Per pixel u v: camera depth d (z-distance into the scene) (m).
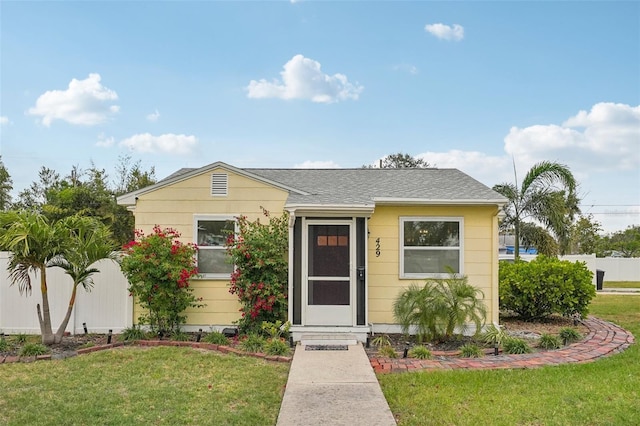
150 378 6.28
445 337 8.57
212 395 5.55
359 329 8.66
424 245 9.78
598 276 22.02
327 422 4.54
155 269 8.66
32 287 9.62
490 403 5.24
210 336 8.52
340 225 9.05
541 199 14.30
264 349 7.67
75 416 4.84
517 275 11.01
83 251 8.38
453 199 9.47
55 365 7.00
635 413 4.90
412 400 5.34
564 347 8.13
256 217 9.77
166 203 9.74
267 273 8.98
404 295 8.66
